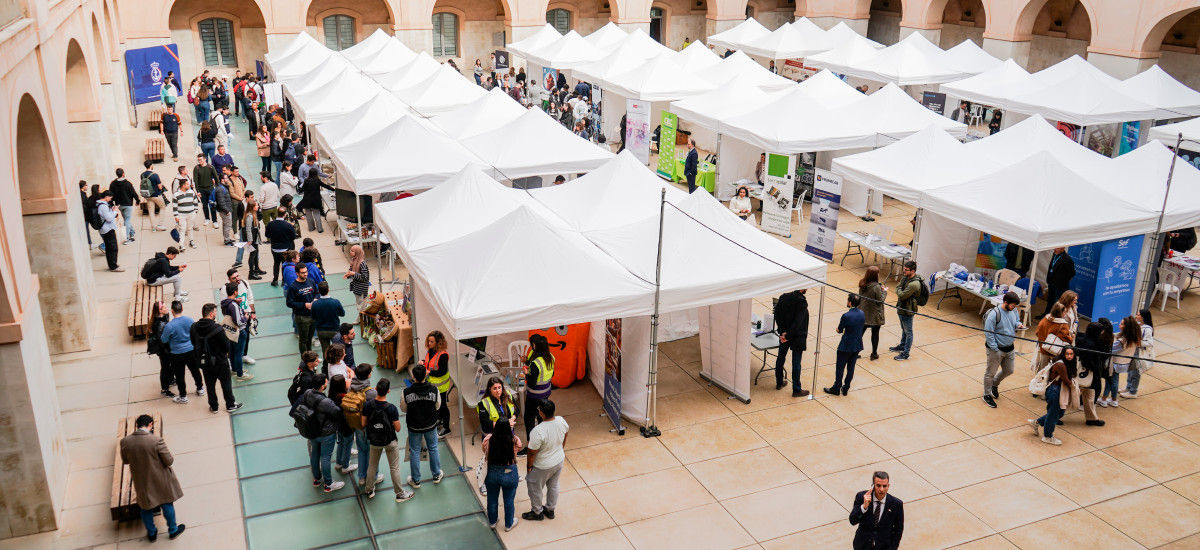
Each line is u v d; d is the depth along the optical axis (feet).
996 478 29.58
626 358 31.99
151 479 25.07
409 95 66.18
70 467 29.50
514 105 56.59
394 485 27.66
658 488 28.81
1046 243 37.73
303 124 68.44
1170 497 28.66
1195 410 34.40
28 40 31.30
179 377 33.32
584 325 35.22
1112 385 34.40
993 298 40.81
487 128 54.19
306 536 26.23
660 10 125.18
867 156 48.55
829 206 48.75
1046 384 32.14
